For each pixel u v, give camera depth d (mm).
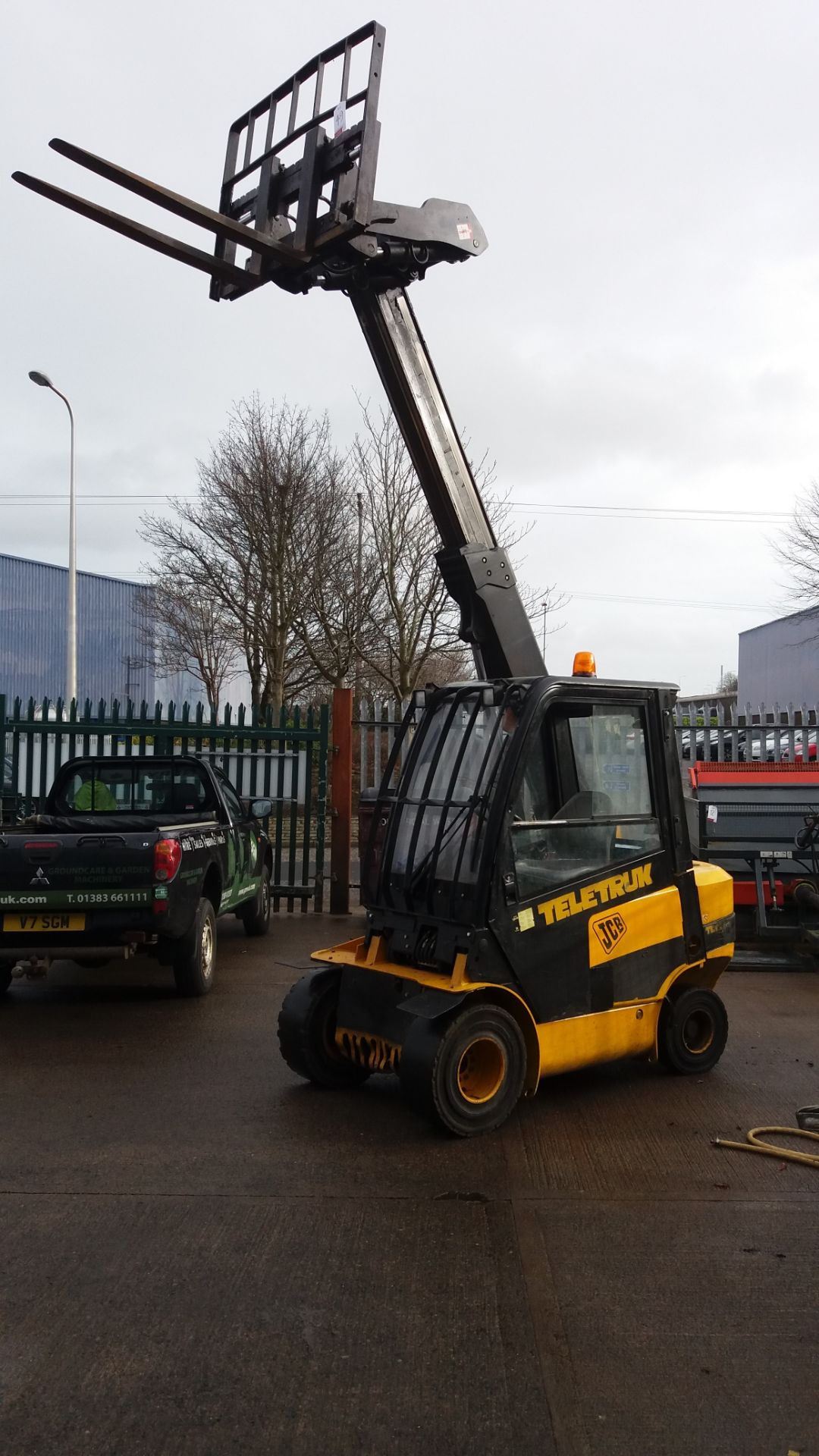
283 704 23469
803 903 10086
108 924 7938
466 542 6539
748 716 15250
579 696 5840
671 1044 6348
